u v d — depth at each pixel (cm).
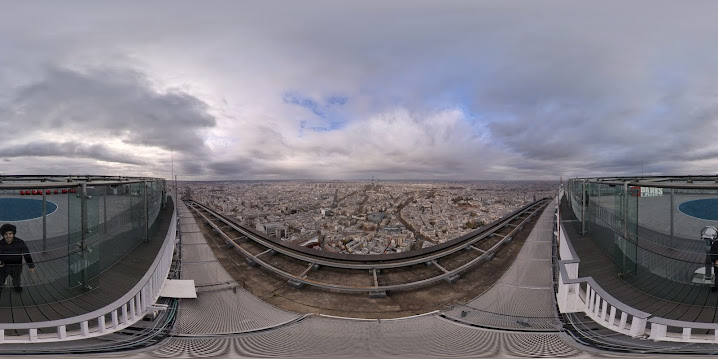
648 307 691
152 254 1095
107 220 912
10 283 723
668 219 793
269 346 636
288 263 1189
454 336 686
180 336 693
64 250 766
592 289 726
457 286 1011
